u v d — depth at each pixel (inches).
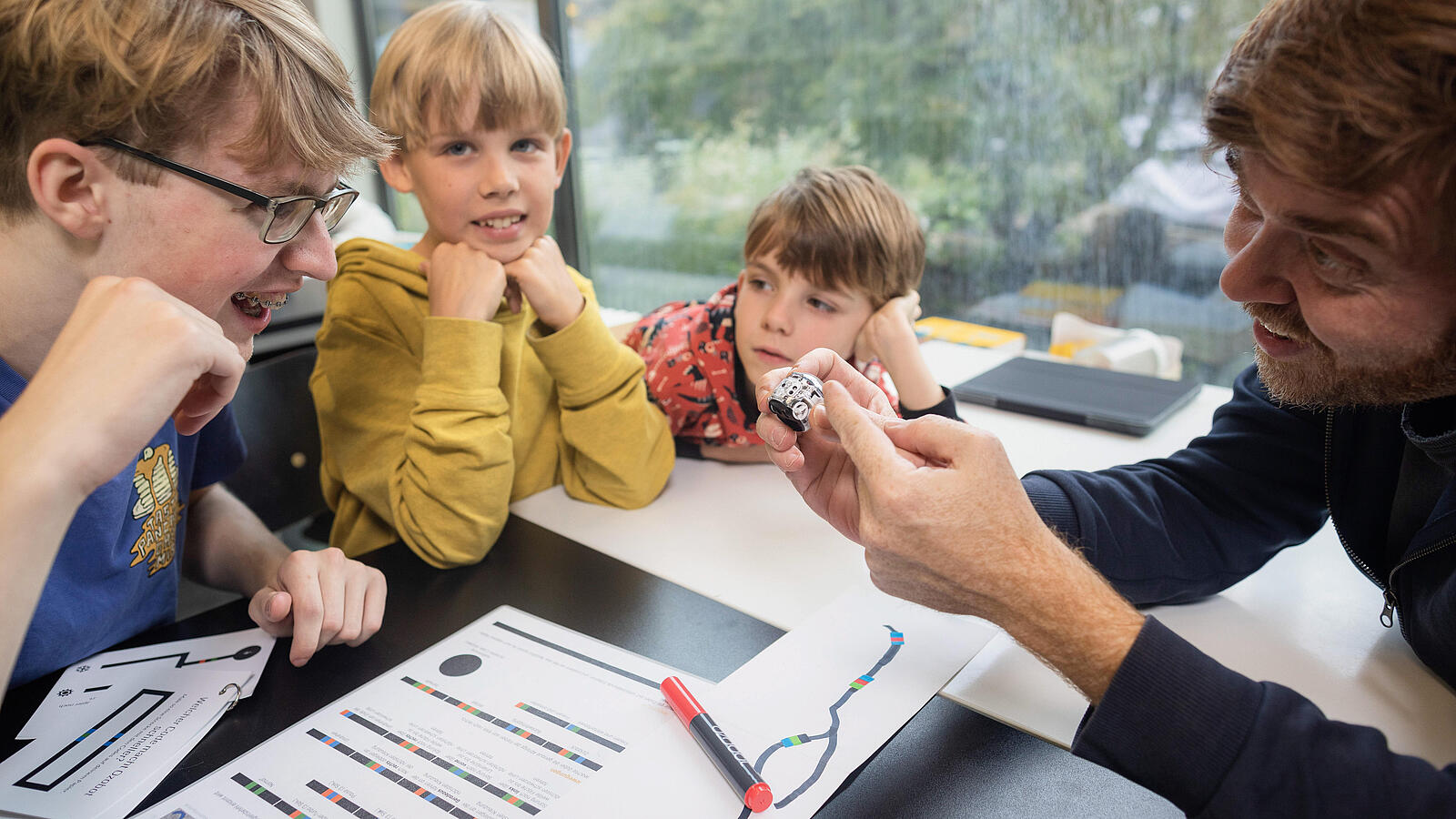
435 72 38.2
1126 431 46.9
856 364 46.2
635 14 78.4
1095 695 21.8
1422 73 17.9
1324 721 20.4
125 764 23.2
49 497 19.7
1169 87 58.7
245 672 27.0
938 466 25.1
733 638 29.2
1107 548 29.9
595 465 39.8
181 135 22.2
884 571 24.6
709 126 78.6
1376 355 21.8
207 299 24.5
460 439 34.9
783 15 71.7
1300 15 19.7
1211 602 31.8
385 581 31.6
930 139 69.1
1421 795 18.8
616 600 31.7
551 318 40.4
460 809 21.9
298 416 50.9
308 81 24.2
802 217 41.2
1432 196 18.7
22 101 21.4
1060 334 64.9
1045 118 64.0
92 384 20.3
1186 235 61.4
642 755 23.5
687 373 45.4
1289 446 31.3
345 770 23.2
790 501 40.1
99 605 29.5
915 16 66.2
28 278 23.9
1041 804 22.1
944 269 72.5
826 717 24.9
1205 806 20.1
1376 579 30.0
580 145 85.6
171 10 21.7
